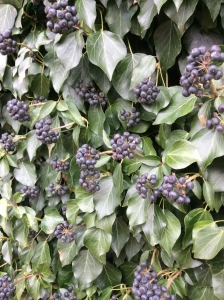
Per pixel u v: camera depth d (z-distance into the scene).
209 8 0.34
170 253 0.35
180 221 0.39
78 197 0.42
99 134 0.42
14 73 0.46
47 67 0.46
